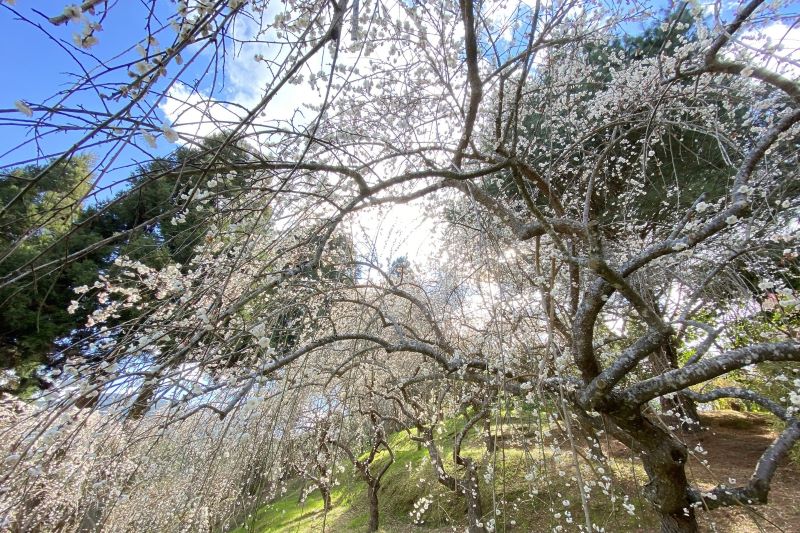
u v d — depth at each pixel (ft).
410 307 16.55
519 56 7.45
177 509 9.58
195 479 9.73
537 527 15.39
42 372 6.88
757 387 16.26
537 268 9.04
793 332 11.35
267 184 7.04
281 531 21.79
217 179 6.27
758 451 19.57
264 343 5.43
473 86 7.64
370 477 21.30
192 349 6.07
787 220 12.18
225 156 5.74
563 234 11.30
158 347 6.52
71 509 10.37
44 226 4.67
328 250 12.84
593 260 8.13
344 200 10.05
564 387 10.05
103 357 6.00
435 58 10.06
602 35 10.61
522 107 12.28
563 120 13.85
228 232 7.07
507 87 12.48
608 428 11.07
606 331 16.29
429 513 20.03
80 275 16.37
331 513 23.72
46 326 17.66
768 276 13.47
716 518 14.33
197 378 5.46
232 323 7.20
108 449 7.73
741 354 8.21
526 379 10.78
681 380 8.73
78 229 4.42
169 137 4.14
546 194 12.67
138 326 6.98
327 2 4.90
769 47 7.20
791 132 9.81
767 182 10.69
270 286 5.67
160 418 7.46
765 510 14.34
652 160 16.03
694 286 13.09
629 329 17.99
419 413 18.22
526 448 10.14
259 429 10.41
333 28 4.45
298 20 5.86
